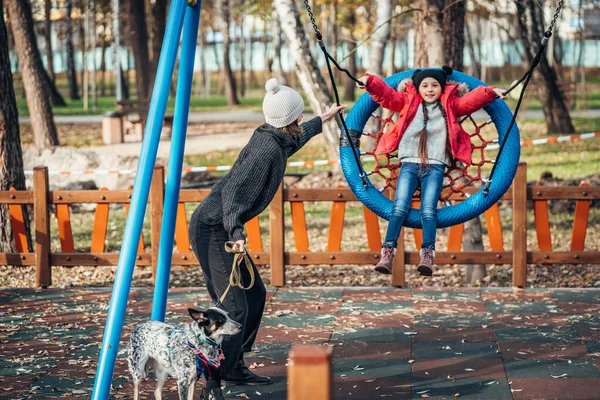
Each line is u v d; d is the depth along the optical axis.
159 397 4.51
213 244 4.75
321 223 12.63
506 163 5.68
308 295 7.58
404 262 7.84
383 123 6.00
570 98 28.23
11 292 7.87
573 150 19.98
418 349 5.85
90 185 14.91
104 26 41.44
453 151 5.52
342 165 5.93
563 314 6.71
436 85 5.59
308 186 14.51
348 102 38.41
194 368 4.19
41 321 6.76
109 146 23.50
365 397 4.92
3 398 4.96
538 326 6.36
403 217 5.48
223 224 4.64
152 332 4.33
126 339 6.28
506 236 11.45
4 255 8.16
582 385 5.03
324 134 13.37
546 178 13.96
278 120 4.63
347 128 5.98
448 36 13.12
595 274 9.23
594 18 28.62
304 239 8.03
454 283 9.27
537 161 18.67
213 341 4.18
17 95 37.72
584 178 13.84
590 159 18.52
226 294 4.70
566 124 22.92
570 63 42.56
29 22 22.62
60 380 5.29
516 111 5.43
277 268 7.94
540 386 5.03
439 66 10.40
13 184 9.71
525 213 7.65
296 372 2.34
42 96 23.00
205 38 51.69
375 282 9.02
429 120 5.61
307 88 12.80
